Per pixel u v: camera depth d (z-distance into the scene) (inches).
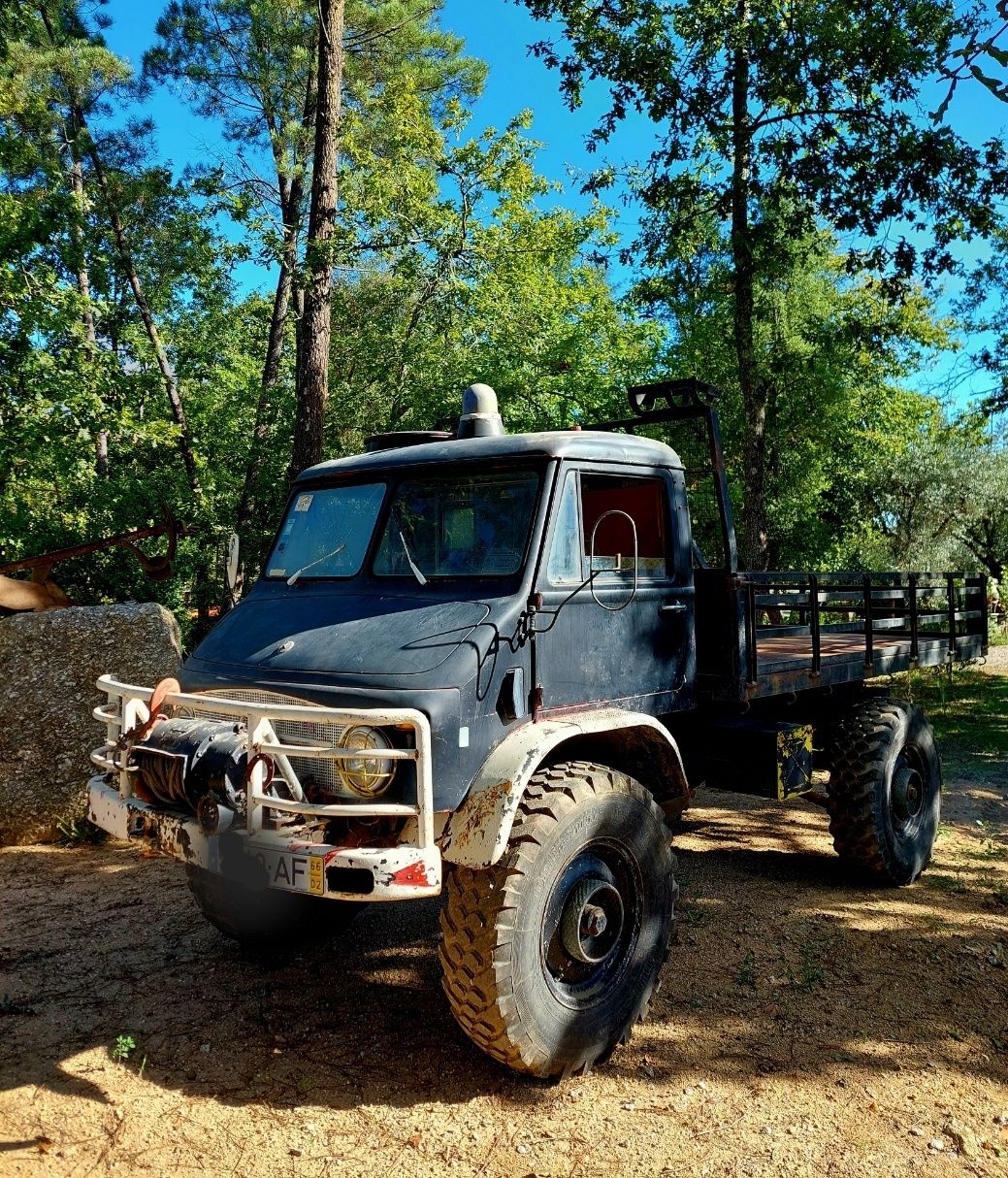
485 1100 124.7
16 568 301.0
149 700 136.3
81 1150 114.0
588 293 732.0
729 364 758.5
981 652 288.0
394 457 165.6
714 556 645.9
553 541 145.4
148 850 132.0
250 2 698.8
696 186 582.2
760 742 186.5
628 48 549.3
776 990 156.0
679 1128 118.5
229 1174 109.9
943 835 247.6
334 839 123.6
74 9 743.7
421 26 771.4
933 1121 119.7
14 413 495.2
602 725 138.3
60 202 540.7
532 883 121.8
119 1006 151.4
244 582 571.5
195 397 851.4
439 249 578.2
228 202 525.0
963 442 959.6
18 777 244.4
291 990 157.5
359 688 126.6
